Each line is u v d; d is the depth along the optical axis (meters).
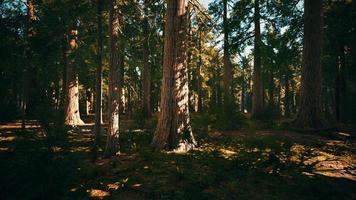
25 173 4.55
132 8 11.16
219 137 12.45
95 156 9.09
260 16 19.20
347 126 16.84
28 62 12.65
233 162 8.25
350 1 17.88
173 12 10.46
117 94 9.58
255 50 19.38
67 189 5.11
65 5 12.18
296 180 7.16
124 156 9.26
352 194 6.56
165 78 10.45
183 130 10.21
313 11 14.40
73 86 16.91
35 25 13.75
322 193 6.37
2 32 10.05
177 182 6.92
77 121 16.95
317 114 14.04
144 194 6.26
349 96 21.39
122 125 17.81
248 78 47.50
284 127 14.19
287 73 35.47
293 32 18.75
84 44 16.08
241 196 6.22
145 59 22.23
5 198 4.32
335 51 21.36
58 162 4.87
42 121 5.14
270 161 8.34
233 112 14.66
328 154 9.89
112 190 6.39
